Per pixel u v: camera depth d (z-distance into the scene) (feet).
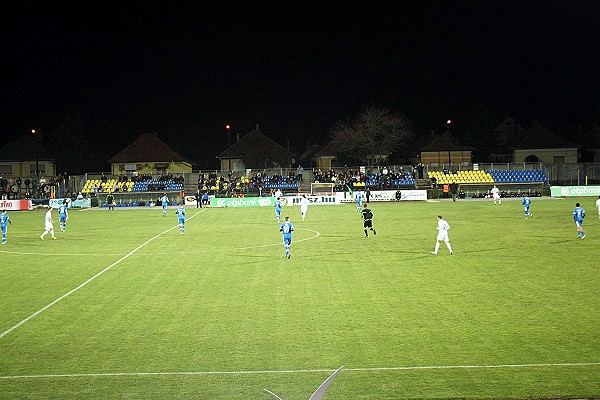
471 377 48.42
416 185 294.66
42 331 63.41
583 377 47.78
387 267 96.58
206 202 262.67
